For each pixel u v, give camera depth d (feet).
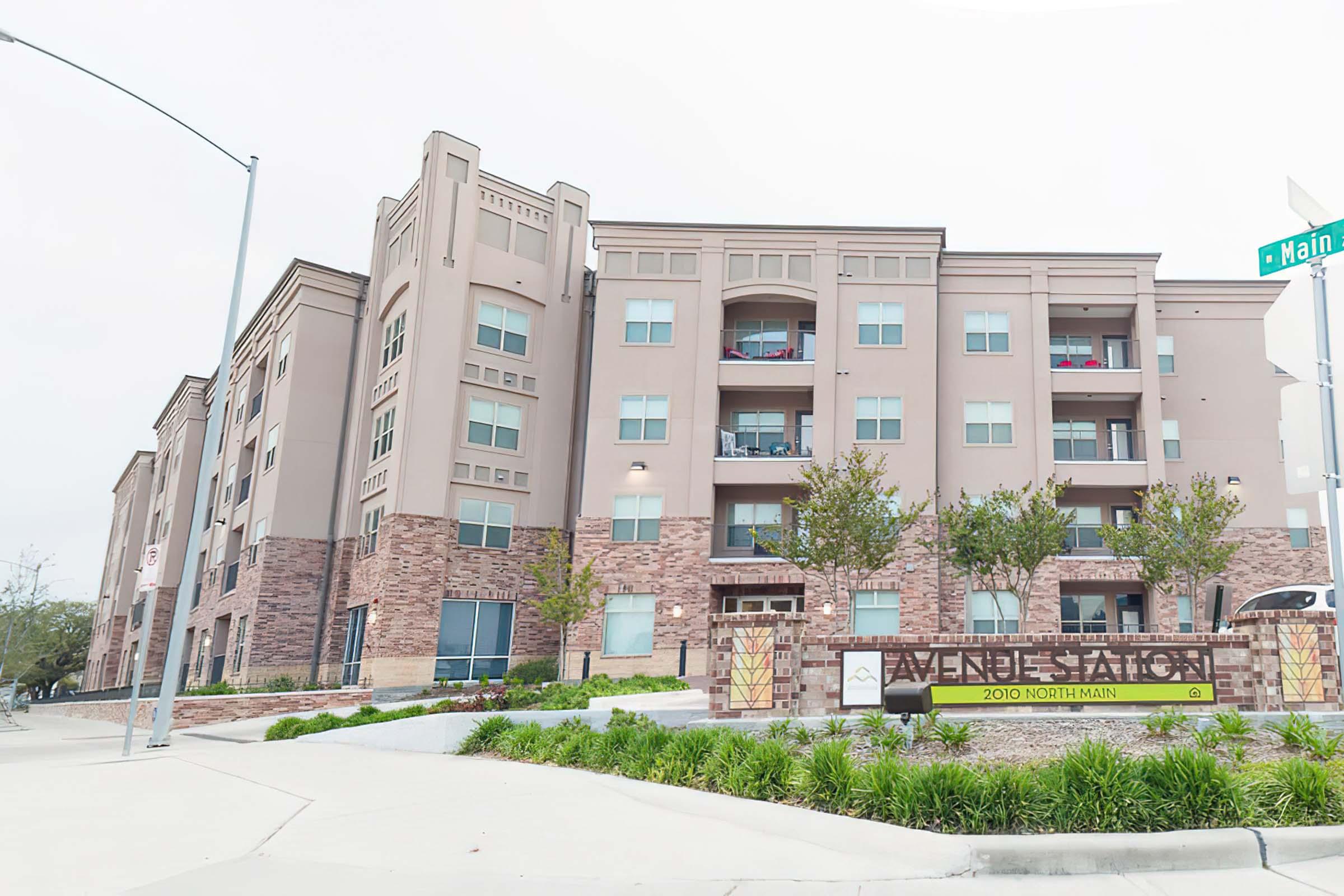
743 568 99.04
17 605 186.91
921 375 103.04
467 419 102.42
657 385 104.63
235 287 62.75
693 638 97.81
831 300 105.40
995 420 104.32
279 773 37.47
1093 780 23.93
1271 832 21.56
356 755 45.42
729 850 22.94
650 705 56.44
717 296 106.42
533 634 103.04
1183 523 86.48
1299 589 52.49
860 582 85.66
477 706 62.08
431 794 31.45
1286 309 23.47
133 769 39.09
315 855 22.57
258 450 120.67
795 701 39.14
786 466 102.22
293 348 113.91
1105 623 104.06
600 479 102.73
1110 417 109.40
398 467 97.35
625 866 21.42
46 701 184.96
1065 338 111.55
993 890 19.49
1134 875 20.42
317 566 110.52
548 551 101.55
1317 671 37.29
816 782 27.58
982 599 99.86
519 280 108.47
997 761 31.01
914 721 35.14
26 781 35.01
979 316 107.14
